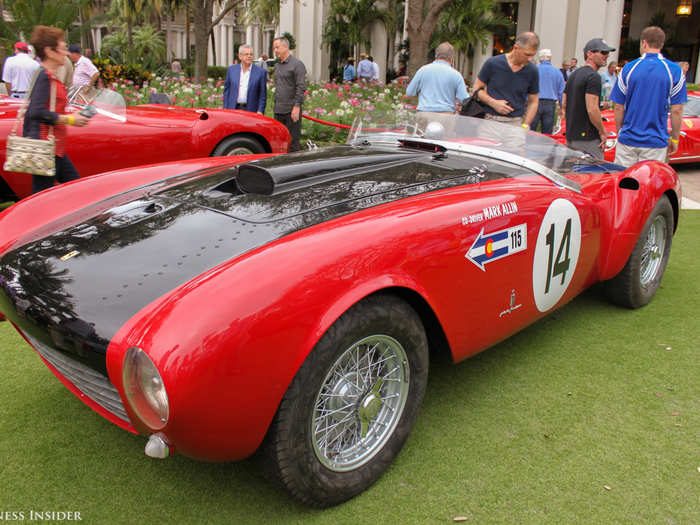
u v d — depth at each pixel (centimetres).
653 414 237
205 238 183
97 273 174
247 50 678
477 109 512
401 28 2344
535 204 234
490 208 213
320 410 175
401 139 307
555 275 253
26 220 231
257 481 198
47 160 354
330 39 2155
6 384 254
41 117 355
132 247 185
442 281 193
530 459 208
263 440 162
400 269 178
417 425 228
